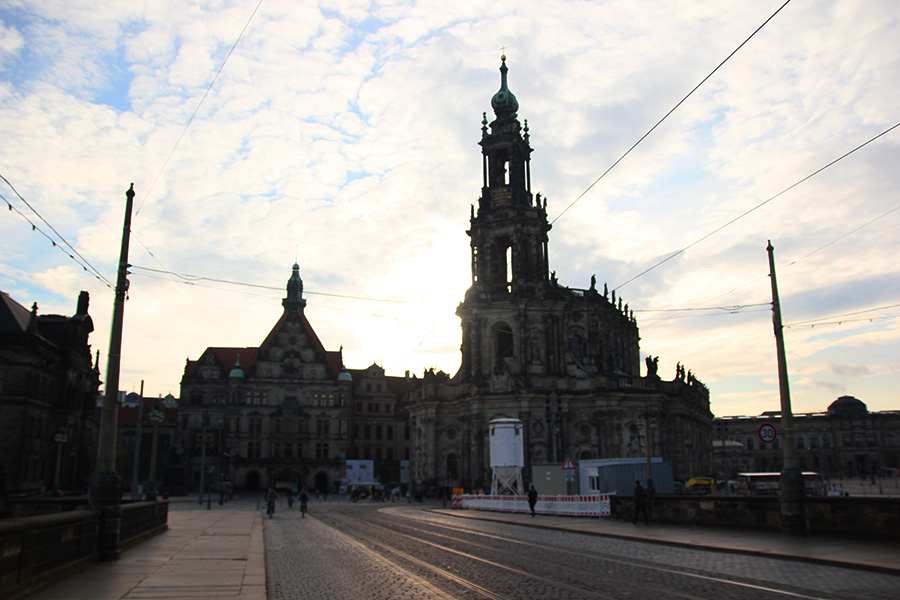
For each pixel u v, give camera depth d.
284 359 133.00
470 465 91.06
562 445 88.25
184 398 132.00
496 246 99.50
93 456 98.88
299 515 59.16
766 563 22.56
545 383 90.69
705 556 24.95
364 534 37.78
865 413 196.12
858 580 18.64
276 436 129.38
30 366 73.44
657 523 40.12
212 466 127.88
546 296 93.94
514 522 45.91
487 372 92.75
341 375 133.88
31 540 16.47
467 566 23.25
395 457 140.00
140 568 21.56
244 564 22.98
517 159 100.56
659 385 89.75
